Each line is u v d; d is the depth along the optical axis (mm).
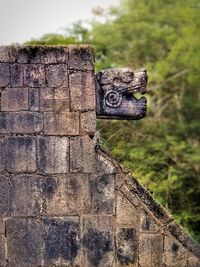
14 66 9875
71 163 9945
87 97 9953
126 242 9977
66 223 9977
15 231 9953
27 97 9898
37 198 9945
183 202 16969
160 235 9969
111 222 9977
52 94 9922
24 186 9938
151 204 9953
